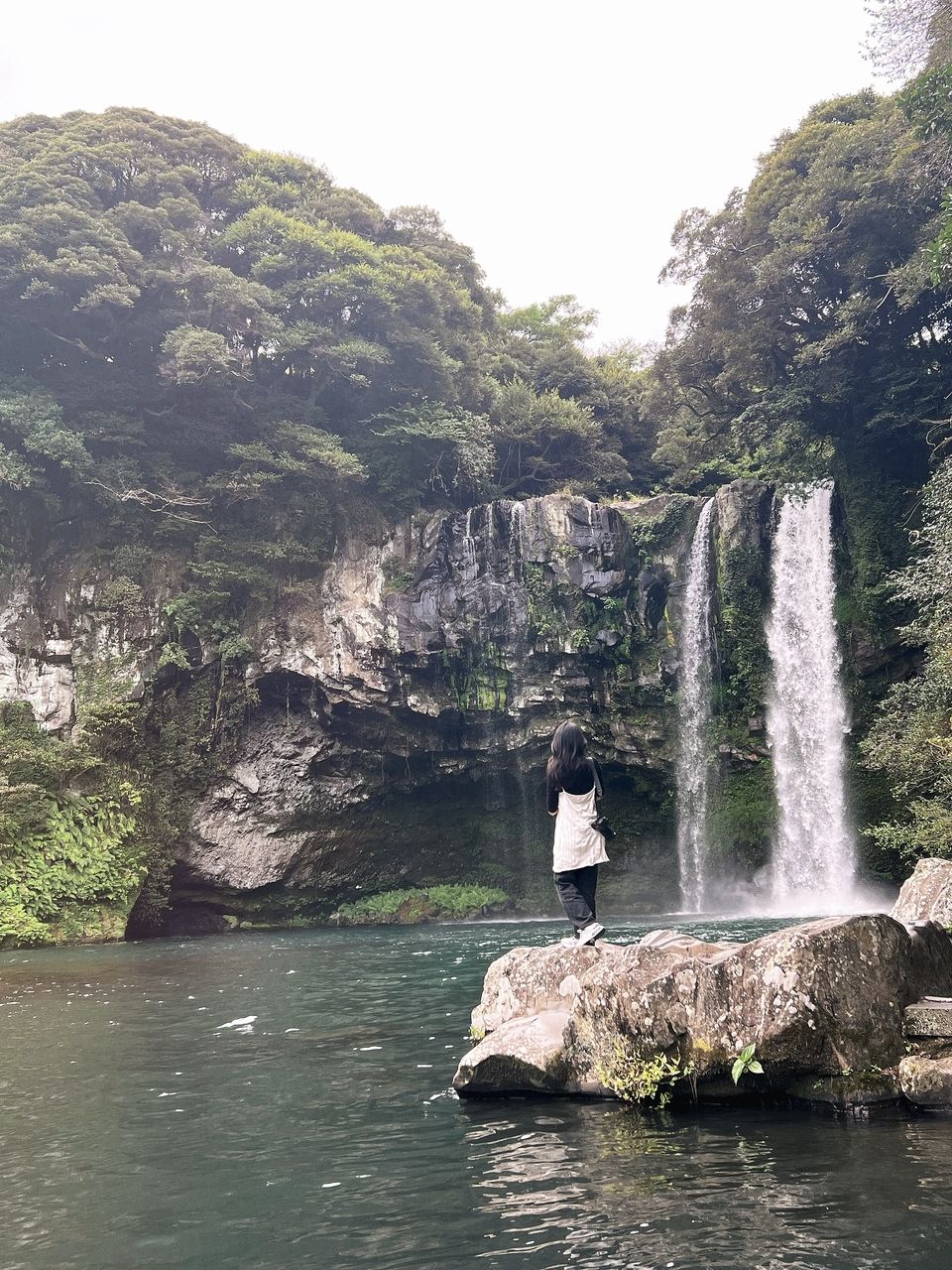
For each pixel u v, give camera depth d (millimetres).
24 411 29359
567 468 45500
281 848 30953
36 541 30578
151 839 28172
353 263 36406
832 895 29969
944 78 20453
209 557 31766
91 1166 4840
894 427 31688
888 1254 3254
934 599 20391
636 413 49281
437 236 46312
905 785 20516
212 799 30531
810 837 30672
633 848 33875
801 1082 5340
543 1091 6012
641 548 34219
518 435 43062
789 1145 4602
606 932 22047
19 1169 4816
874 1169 4160
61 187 31469
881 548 31547
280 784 31344
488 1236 3645
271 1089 6535
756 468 40406
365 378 35031
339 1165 4711
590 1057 5879
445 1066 7184
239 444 33312
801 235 31375
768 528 33312
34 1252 3697
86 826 26156
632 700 33156
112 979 14945
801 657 32031
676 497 34969
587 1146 4793
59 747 27234
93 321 32688
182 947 22188
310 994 12188
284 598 32250
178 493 31797
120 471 30891
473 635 32625
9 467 28844
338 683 31359
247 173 38594
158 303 33469
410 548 33781
